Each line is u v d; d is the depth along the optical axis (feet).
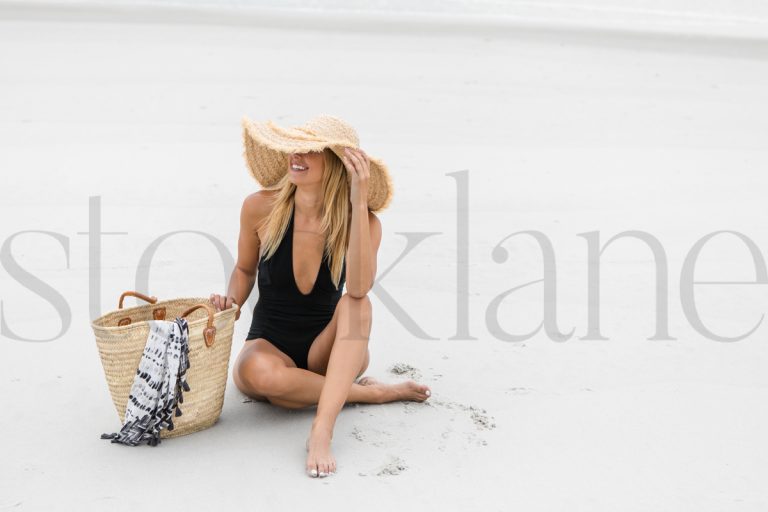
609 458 11.66
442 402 13.11
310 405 12.57
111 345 11.20
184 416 11.73
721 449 12.00
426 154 26.07
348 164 11.68
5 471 10.87
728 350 15.49
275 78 32.48
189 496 10.39
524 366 14.58
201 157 24.57
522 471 11.24
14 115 26.94
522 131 29.04
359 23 44.21
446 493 10.64
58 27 37.96
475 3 53.93
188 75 32.12
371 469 11.12
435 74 34.91
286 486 10.67
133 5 44.50
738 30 51.34
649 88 35.53
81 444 11.61
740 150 28.43
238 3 47.57
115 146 25.00
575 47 42.16
